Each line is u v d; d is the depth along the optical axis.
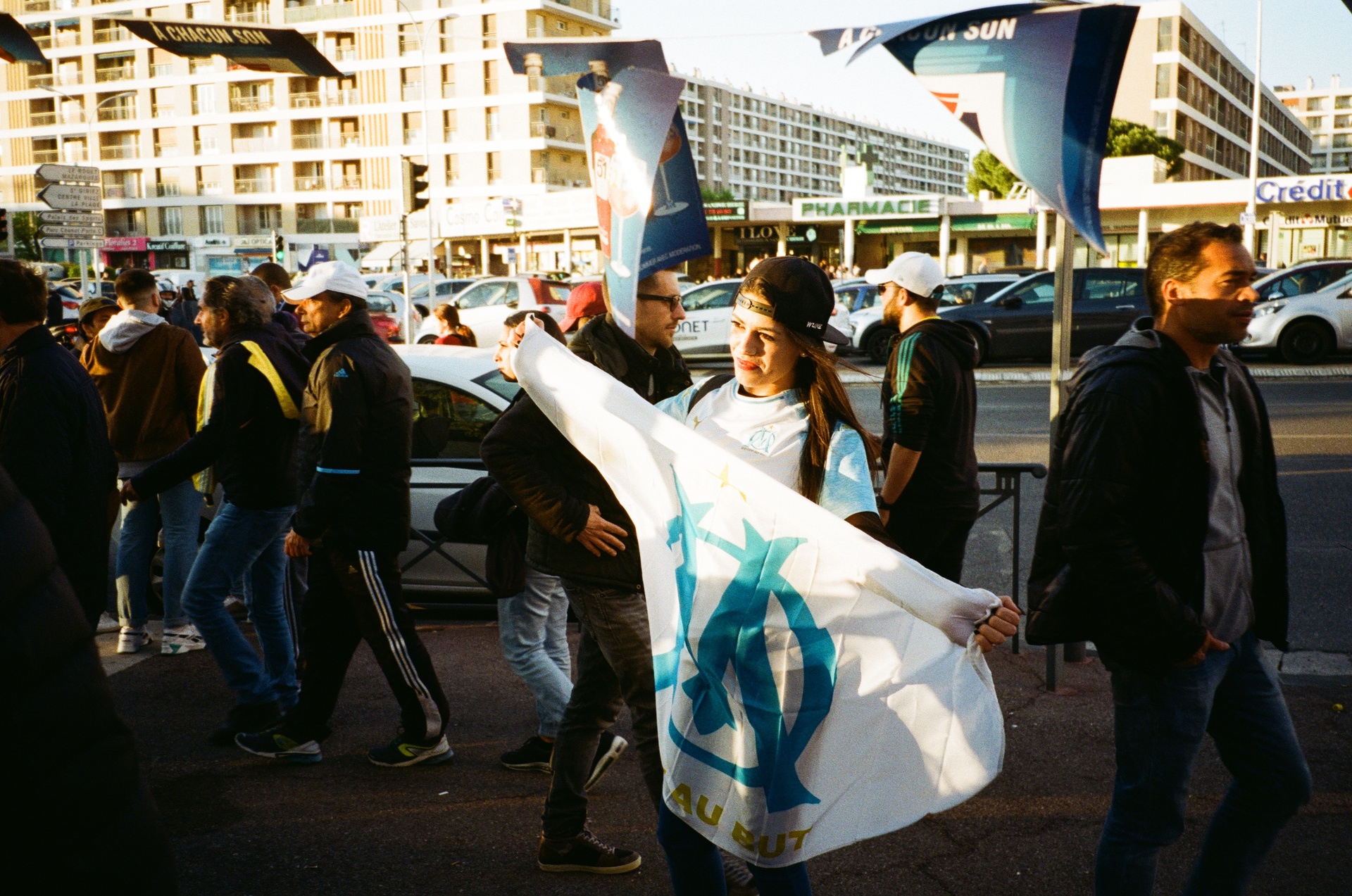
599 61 2.66
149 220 69.94
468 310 21.88
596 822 3.29
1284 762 2.30
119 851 1.20
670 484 2.13
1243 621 2.27
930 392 3.79
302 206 67.12
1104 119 2.75
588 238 55.00
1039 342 18.44
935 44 2.80
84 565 3.39
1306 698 4.18
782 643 1.97
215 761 3.77
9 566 1.10
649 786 2.72
